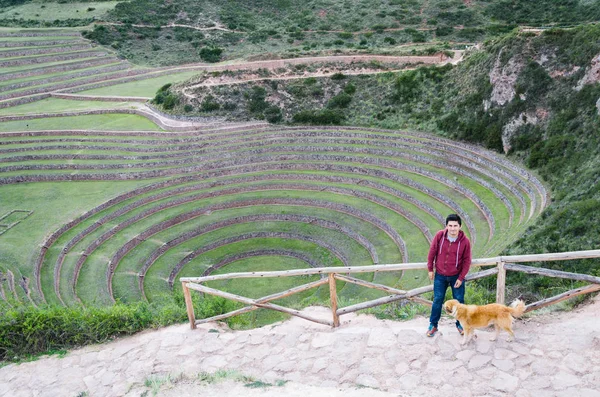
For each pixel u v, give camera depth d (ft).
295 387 32.53
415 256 120.98
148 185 162.30
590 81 131.23
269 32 302.45
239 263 136.98
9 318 44.47
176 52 290.76
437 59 195.42
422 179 149.69
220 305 50.16
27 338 43.21
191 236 145.18
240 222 151.12
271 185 163.22
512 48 152.56
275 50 281.33
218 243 142.72
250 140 181.37
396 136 172.35
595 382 29.37
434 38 265.95
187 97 200.54
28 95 235.40
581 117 128.67
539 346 32.94
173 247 140.97
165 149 179.52
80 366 39.93
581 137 124.67
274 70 205.87
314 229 144.77
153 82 253.44
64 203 152.25
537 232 95.04
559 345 32.71
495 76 154.81
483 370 31.63
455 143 159.84
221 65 217.77
